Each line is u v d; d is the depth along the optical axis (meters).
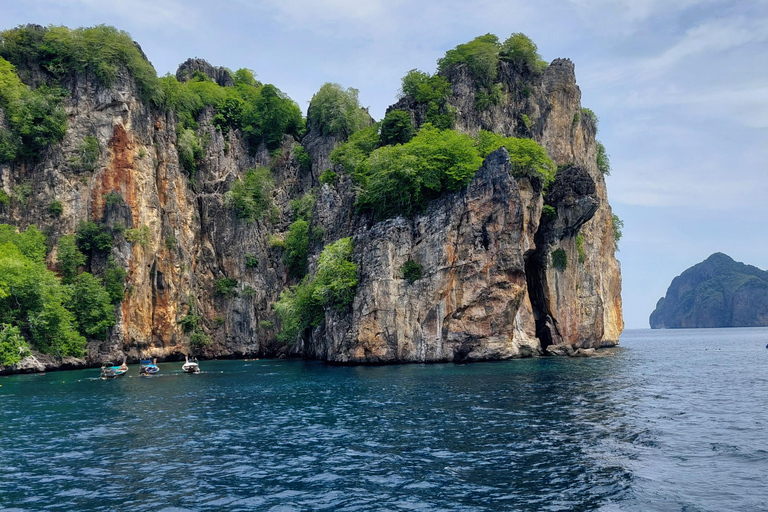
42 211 97.88
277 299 120.19
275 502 23.36
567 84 122.12
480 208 82.81
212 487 25.23
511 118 114.94
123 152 102.12
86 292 93.31
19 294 83.06
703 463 27.47
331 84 134.62
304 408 44.53
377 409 43.09
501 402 45.06
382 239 84.44
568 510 21.88
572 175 101.44
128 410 45.16
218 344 116.88
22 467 28.56
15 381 68.81
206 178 126.88
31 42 106.81
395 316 82.31
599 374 65.25
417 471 27.02
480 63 112.44
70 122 101.81
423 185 87.31
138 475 27.05
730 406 42.69
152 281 106.69
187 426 38.22
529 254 94.81
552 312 99.69
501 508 22.27
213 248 121.69
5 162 98.06
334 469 27.59
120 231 99.50
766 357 98.12
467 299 82.12
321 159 130.50
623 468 26.84
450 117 106.06
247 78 158.75
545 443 31.62
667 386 54.50
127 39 108.50
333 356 87.38
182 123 124.81
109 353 94.06
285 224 127.06
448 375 64.69
